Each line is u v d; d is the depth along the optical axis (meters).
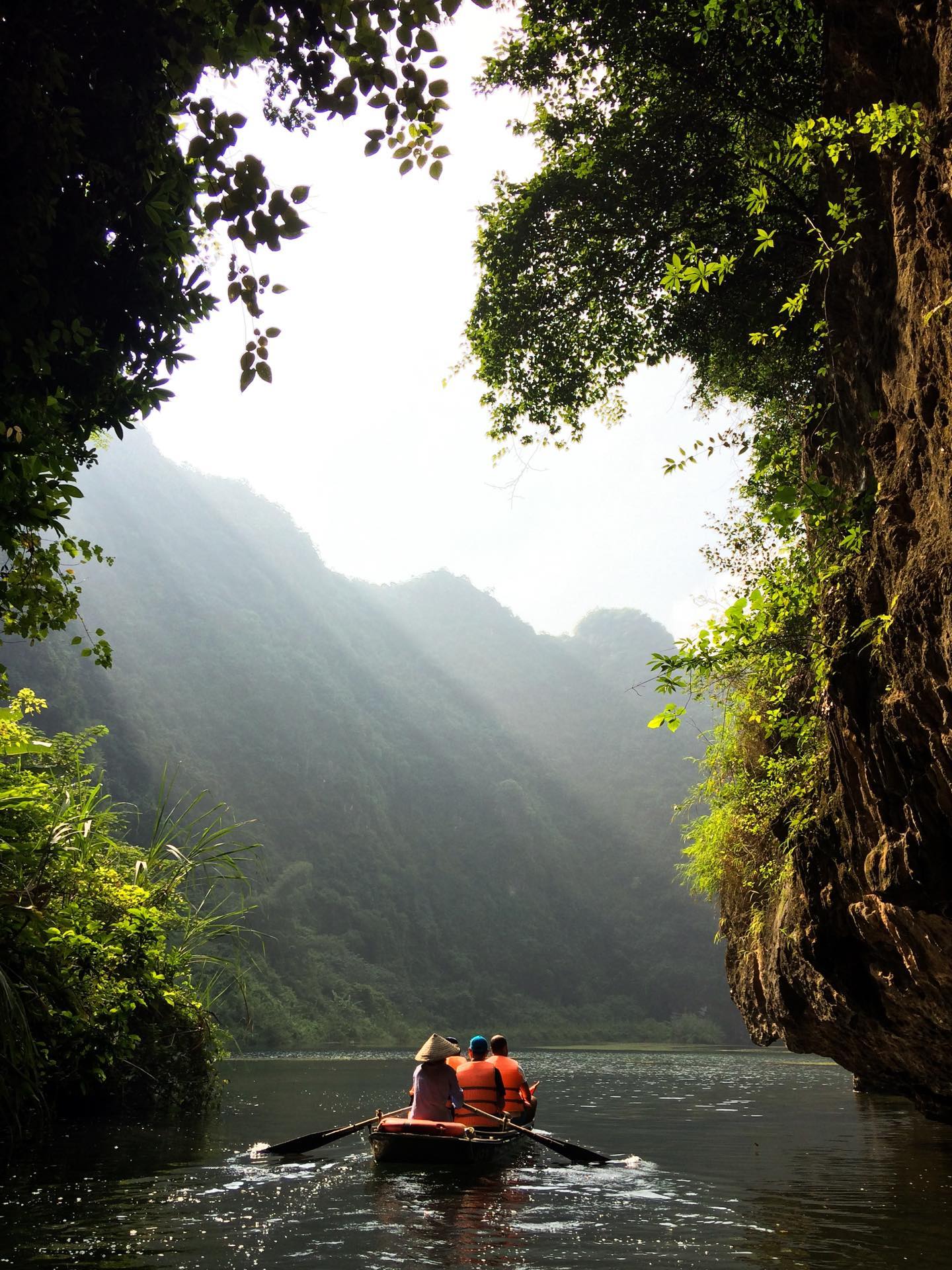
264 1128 9.80
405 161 3.41
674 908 119.69
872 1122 11.58
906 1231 5.20
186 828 11.85
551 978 102.38
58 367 4.13
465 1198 6.23
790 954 8.28
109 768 72.12
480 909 105.31
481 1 3.24
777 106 8.74
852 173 5.15
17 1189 6.08
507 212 11.52
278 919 72.56
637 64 10.33
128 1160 7.30
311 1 3.27
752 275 9.92
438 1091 8.23
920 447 4.26
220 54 3.51
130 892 9.87
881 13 4.52
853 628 5.23
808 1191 6.55
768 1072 26.38
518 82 11.15
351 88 3.34
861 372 5.27
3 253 3.62
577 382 12.07
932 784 4.47
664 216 10.66
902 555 4.50
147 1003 10.24
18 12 3.38
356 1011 66.75
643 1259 4.58
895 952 6.06
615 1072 26.69
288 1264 4.46
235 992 49.12
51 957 8.04
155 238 4.04
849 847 5.91
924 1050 6.77
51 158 3.60
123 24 3.50
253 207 3.34
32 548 4.48
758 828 9.80
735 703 10.21
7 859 8.17
